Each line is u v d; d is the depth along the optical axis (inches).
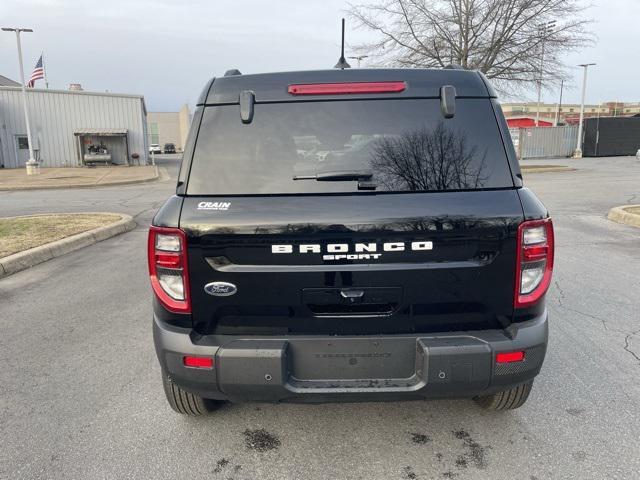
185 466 110.9
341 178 102.6
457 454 113.8
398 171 103.0
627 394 137.8
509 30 850.1
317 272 100.3
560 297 219.3
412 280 100.6
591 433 120.3
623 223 401.1
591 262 278.8
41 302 227.0
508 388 104.0
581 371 151.0
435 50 879.1
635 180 761.0
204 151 106.5
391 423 127.2
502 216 100.0
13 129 1322.6
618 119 1529.3
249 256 100.7
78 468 110.3
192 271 101.7
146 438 121.4
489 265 101.0
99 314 210.2
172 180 989.2
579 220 417.1
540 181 764.6
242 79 110.5
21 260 286.8
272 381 99.5
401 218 98.8
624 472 106.0
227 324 104.2
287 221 99.2
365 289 100.7
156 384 148.9
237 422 128.3
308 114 106.3
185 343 102.2
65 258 312.3
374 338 101.3
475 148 104.2
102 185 853.2
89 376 154.3
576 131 1528.1
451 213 99.3
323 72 109.3
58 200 625.6
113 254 321.7
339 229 98.7
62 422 128.8
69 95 1364.4
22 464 111.7
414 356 102.2
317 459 113.0
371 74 108.3
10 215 486.0
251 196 102.7
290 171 104.1
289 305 101.8
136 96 1428.4
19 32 1075.9
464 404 135.6
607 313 199.5
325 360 102.3
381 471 108.5
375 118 105.6
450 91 106.0
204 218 100.7
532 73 872.9
